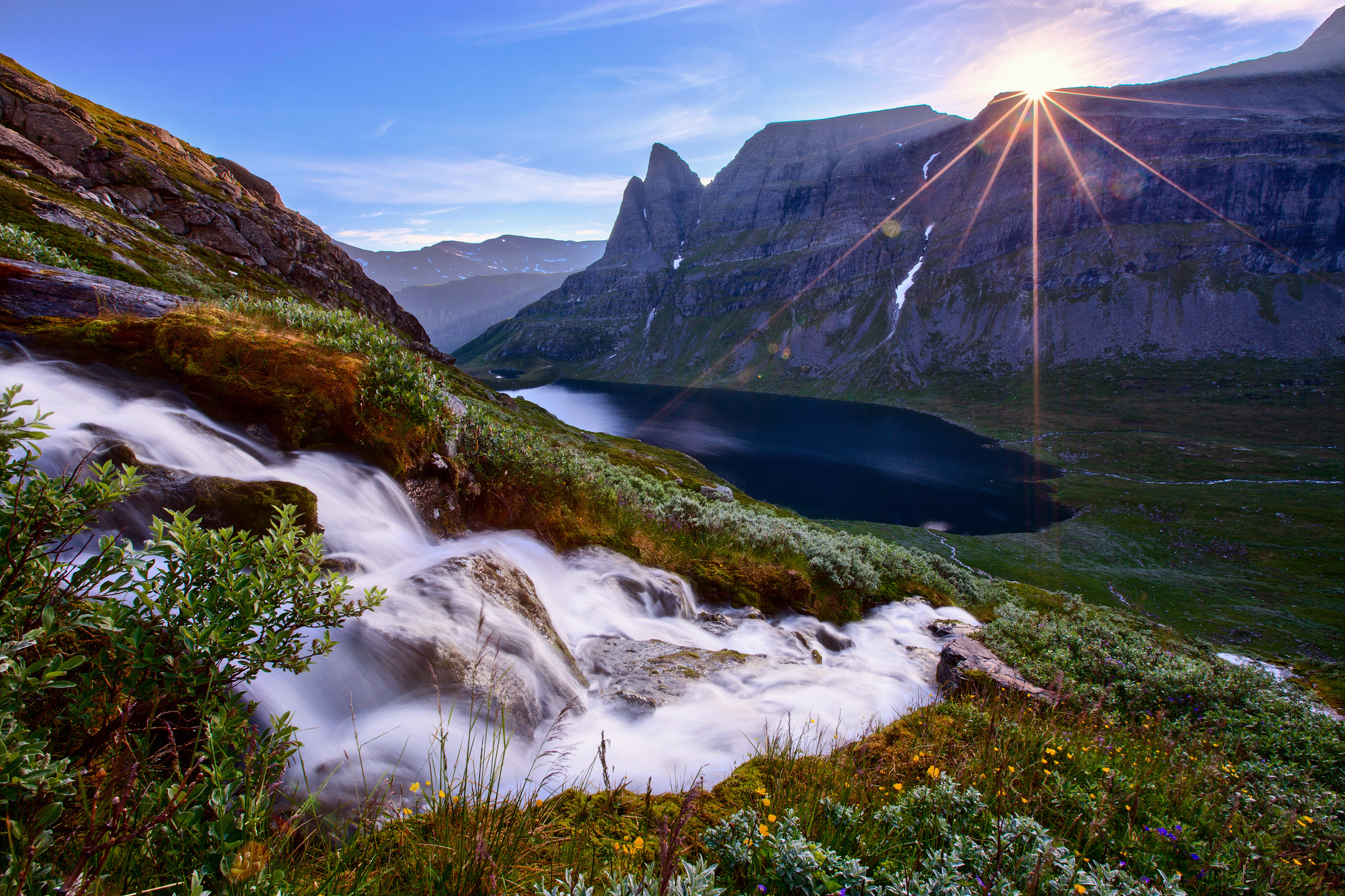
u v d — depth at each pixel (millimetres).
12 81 56969
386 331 12008
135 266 38969
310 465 8766
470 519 10812
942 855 3889
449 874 3139
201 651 2971
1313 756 9508
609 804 4574
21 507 2650
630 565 11969
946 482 143000
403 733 5168
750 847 3904
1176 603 74562
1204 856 4809
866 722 7742
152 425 7785
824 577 15883
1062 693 9797
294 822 3158
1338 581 83562
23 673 2369
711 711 7410
